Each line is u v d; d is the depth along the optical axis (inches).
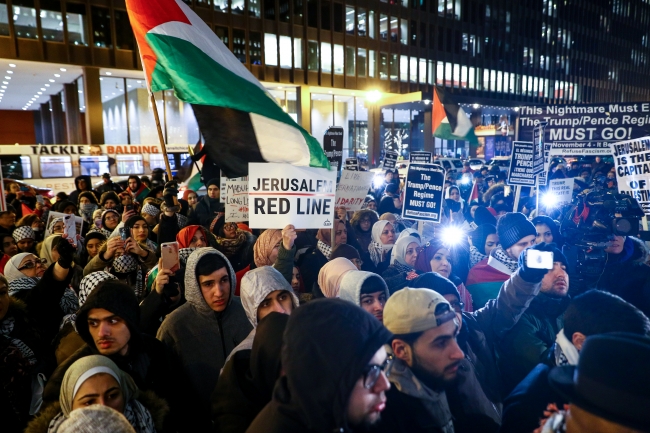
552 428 52.5
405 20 1678.2
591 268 126.3
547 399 69.3
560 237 163.0
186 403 105.8
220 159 156.1
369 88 1587.1
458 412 83.0
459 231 179.8
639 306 121.5
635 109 267.7
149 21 164.7
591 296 72.2
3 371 102.6
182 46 162.9
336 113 1611.7
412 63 1713.8
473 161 977.5
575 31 2546.8
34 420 80.6
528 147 242.4
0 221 250.5
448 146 1862.7
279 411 52.2
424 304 71.8
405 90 1700.3
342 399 45.6
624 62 3021.7
